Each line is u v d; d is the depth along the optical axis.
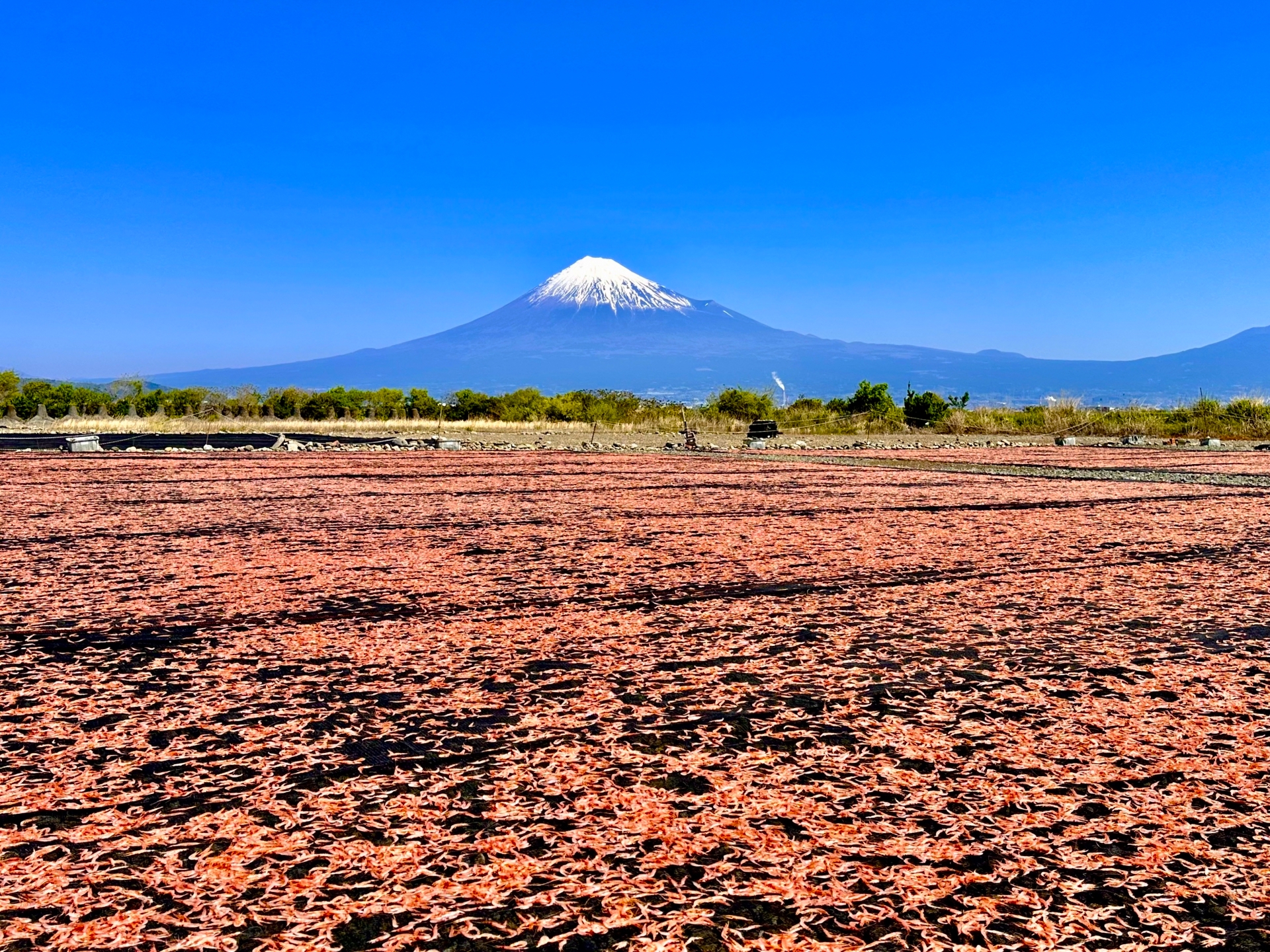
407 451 19.86
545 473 14.23
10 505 9.64
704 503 10.17
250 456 18.00
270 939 2.09
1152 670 4.02
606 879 2.34
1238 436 26.47
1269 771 2.98
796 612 5.07
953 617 4.95
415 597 5.42
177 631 4.64
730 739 3.25
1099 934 2.12
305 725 3.38
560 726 3.38
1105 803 2.76
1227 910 2.23
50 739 3.25
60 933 2.11
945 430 29.41
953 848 2.50
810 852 2.48
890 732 3.32
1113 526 8.34
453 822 2.64
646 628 4.74
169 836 2.55
